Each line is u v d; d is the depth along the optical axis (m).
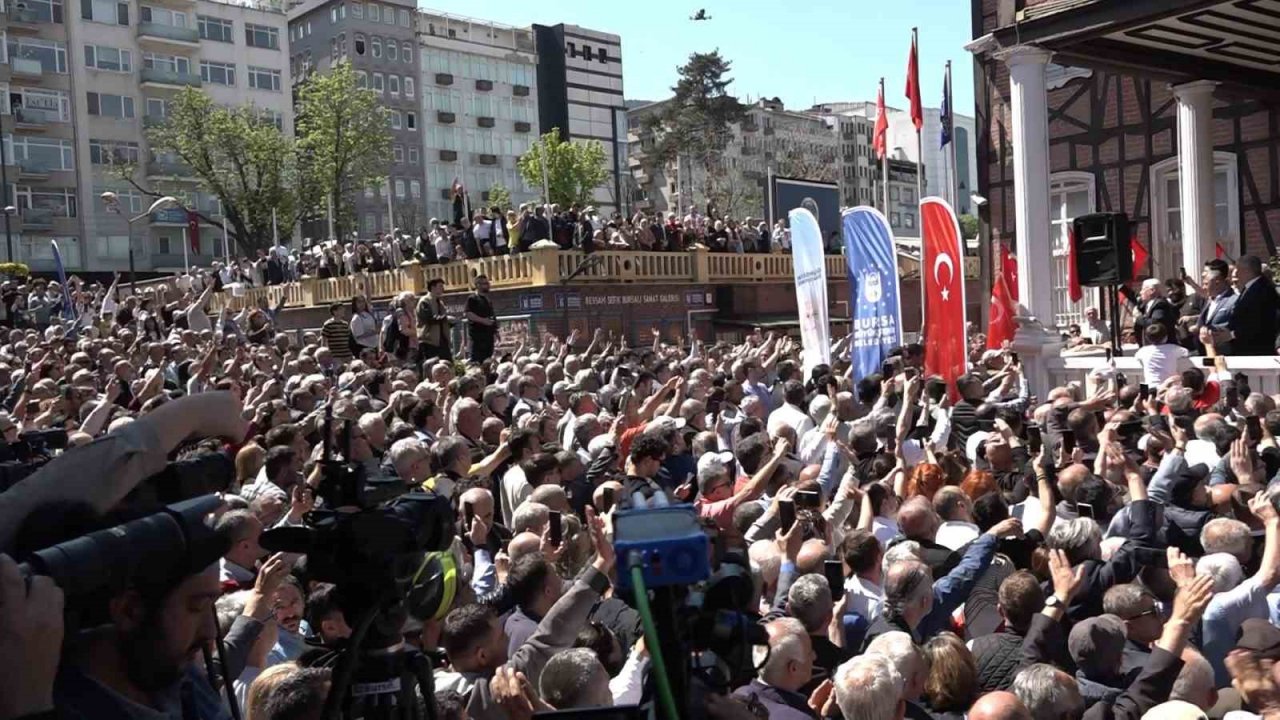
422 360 15.57
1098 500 6.56
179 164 67.12
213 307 35.28
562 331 25.81
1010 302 16.84
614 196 104.31
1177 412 8.97
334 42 84.69
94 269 64.56
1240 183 21.61
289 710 2.98
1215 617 5.08
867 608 5.16
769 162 106.94
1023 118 15.00
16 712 1.47
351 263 30.55
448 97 91.19
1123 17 13.78
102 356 14.66
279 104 74.56
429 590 2.25
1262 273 12.39
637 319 27.50
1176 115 22.59
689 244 29.50
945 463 7.30
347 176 65.38
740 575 1.95
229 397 1.97
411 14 87.31
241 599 4.13
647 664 2.03
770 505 6.16
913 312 33.38
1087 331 19.02
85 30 64.69
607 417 9.72
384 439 7.94
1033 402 11.85
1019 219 15.11
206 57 70.88
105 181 65.31
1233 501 6.22
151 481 1.91
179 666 1.83
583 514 7.02
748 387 12.06
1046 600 4.93
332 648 3.28
